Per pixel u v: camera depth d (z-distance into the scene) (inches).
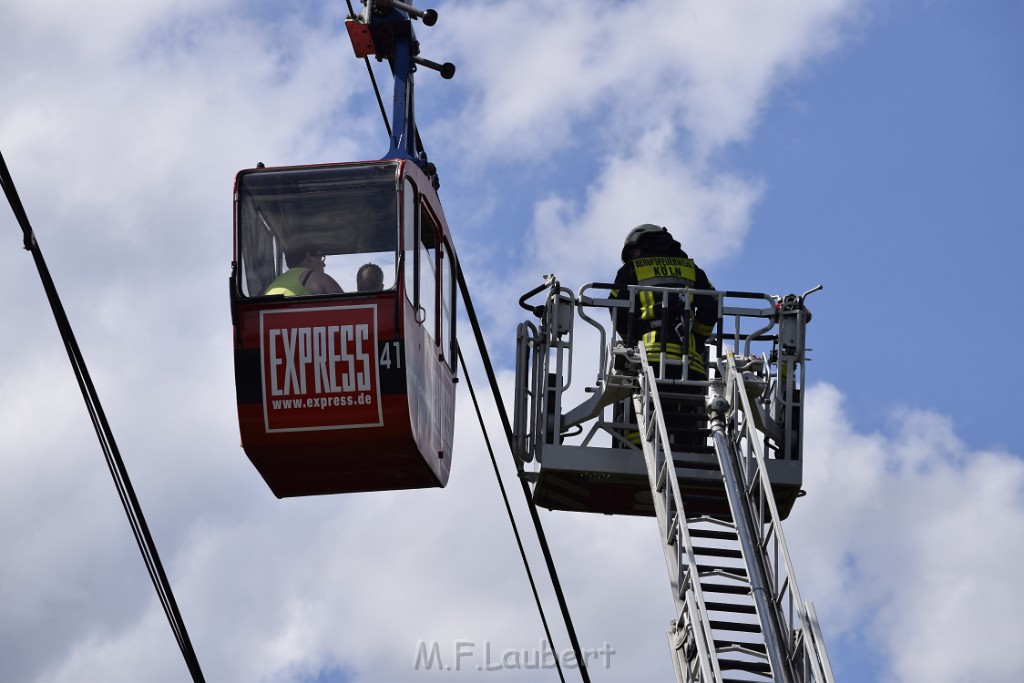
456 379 734.5
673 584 658.8
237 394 643.5
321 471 669.9
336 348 641.6
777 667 618.8
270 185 667.4
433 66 754.2
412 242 665.6
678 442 762.2
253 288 652.1
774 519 646.5
